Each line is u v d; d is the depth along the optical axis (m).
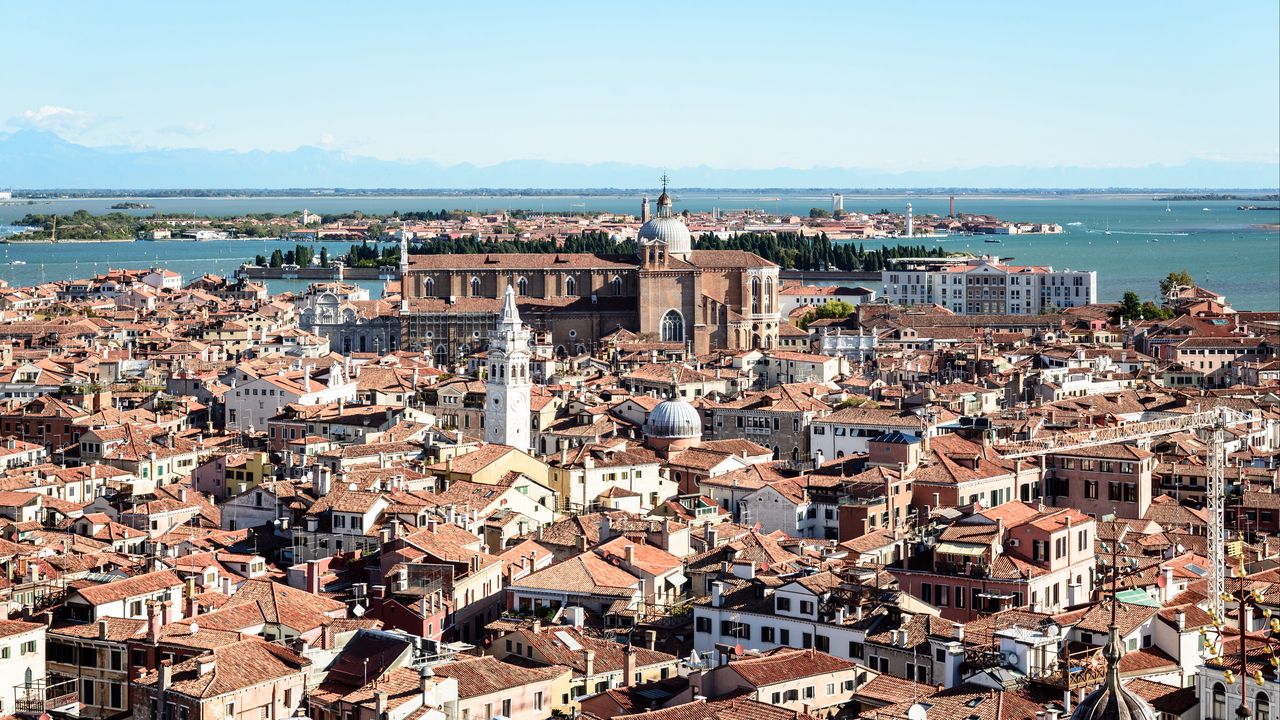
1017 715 149.50
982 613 199.75
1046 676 159.75
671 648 199.50
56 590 196.38
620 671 178.88
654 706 165.38
